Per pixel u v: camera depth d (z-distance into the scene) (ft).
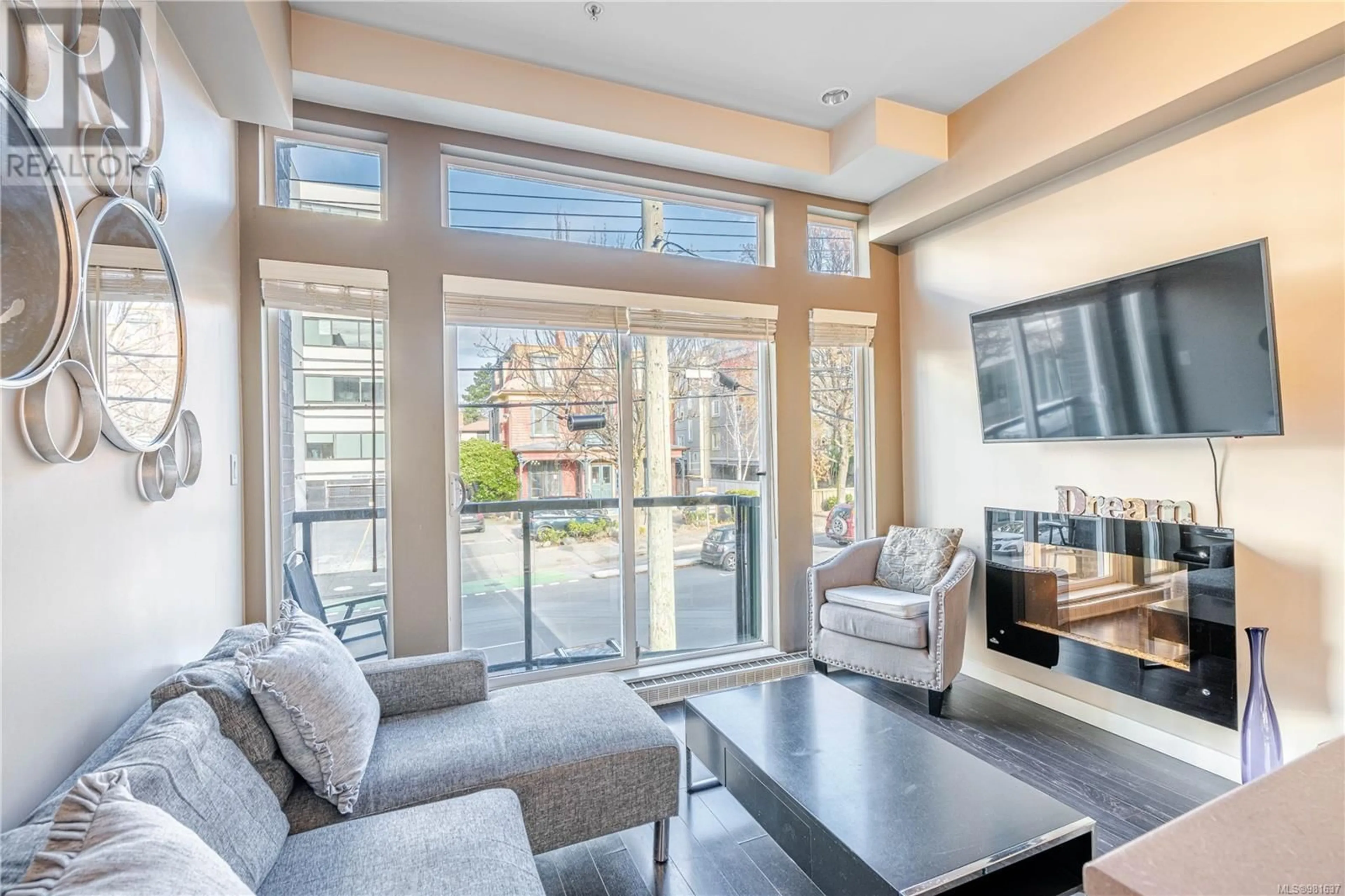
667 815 5.87
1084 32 8.30
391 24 7.84
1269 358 6.60
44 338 3.51
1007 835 4.71
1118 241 8.68
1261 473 7.25
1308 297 6.87
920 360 12.19
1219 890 1.53
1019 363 9.53
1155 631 8.15
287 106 7.16
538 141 9.48
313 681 4.92
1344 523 6.62
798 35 8.21
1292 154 6.97
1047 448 9.79
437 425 9.00
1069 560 9.30
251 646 4.99
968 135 10.02
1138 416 7.94
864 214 12.41
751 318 11.23
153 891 2.35
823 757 5.91
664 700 10.02
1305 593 6.89
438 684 6.53
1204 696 7.62
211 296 6.77
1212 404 7.14
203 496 6.36
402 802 4.91
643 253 10.44
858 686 10.69
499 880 3.88
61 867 2.40
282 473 8.35
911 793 5.28
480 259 9.30
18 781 3.34
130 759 3.40
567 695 6.75
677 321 10.66
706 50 8.50
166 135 5.57
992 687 10.62
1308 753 2.14
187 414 5.79
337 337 8.59
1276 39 6.50
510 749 5.56
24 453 3.45
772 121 10.40
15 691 3.34
